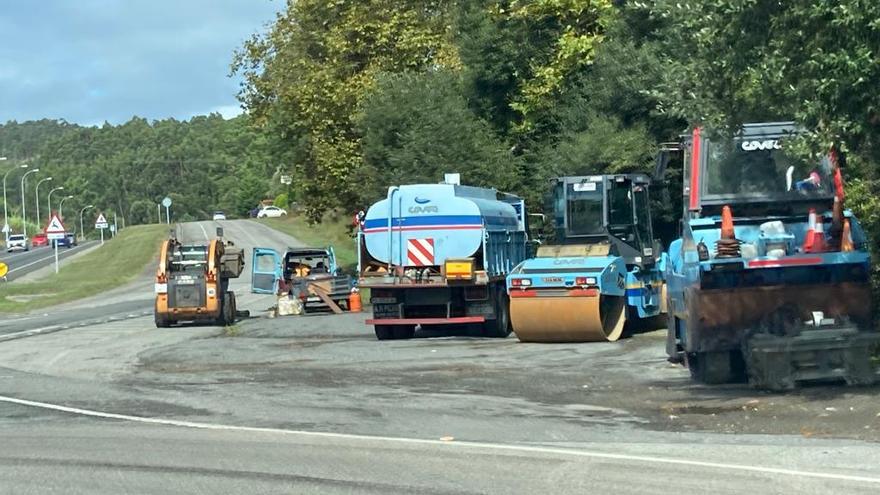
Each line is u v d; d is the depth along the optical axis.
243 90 45.91
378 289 24.50
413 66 41.66
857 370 13.41
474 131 34.19
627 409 13.20
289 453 10.97
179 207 187.38
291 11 44.22
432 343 23.03
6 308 45.84
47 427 13.20
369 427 12.52
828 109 11.73
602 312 21.53
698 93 13.20
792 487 8.72
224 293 31.64
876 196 18.00
